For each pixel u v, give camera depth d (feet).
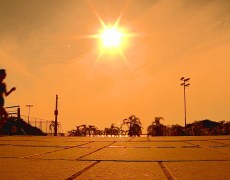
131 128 152.66
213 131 142.00
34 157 19.63
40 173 13.50
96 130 150.20
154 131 149.79
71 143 33.88
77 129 146.41
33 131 103.96
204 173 13.34
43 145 30.66
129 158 19.06
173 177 12.52
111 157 19.63
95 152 23.07
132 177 12.67
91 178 12.46
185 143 32.78
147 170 14.40
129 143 33.47
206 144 30.91
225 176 12.62
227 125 137.80
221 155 20.52
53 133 114.21
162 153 22.15
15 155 20.86
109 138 47.26
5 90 26.94
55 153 22.26
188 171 13.88
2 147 28.07
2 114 27.30
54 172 13.79
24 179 12.12
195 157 19.42
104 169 14.70
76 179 12.25
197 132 147.33
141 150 24.71
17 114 79.46
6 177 12.55
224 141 35.78
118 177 12.67
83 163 16.76
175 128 151.53
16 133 76.07
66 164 16.35
